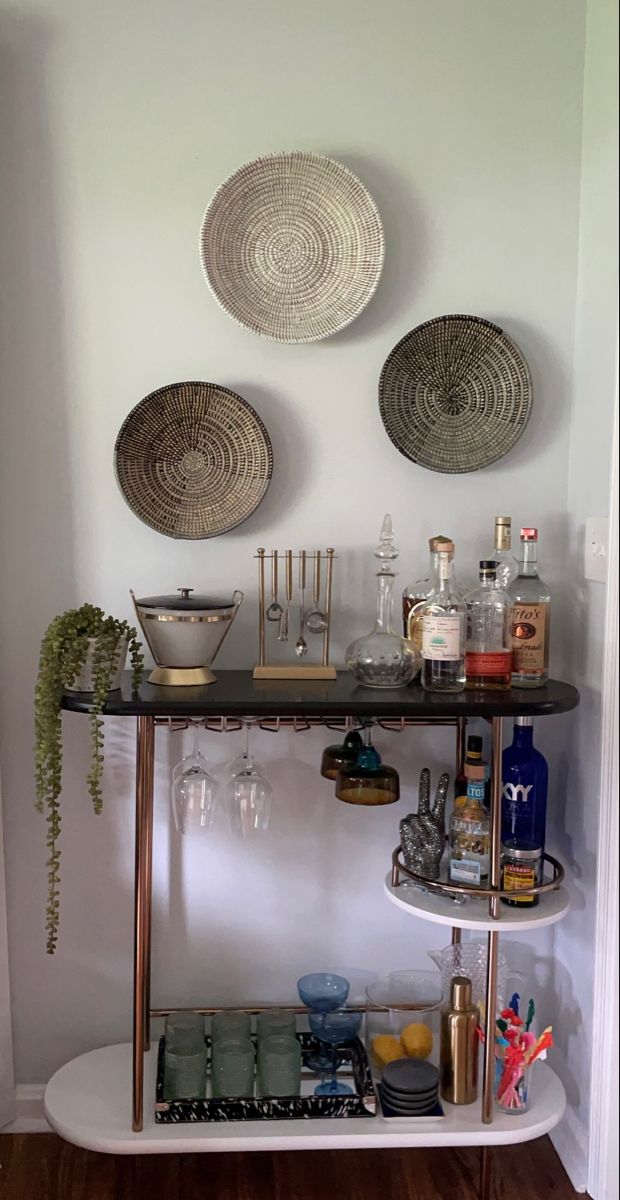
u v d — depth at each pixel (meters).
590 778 1.82
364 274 1.84
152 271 1.86
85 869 1.94
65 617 1.63
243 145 1.85
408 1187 1.78
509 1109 1.74
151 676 1.76
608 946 1.72
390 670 1.72
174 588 1.91
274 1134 1.67
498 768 1.65
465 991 1.78
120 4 1.82
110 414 1.87
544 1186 1.79
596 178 1.82
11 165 1.82
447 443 1.91
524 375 1.88
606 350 1.77
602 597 1.77
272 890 1.97
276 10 1.84
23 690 1.90
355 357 1.90
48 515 1.88
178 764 1.85
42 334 1.85
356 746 1.81
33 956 1.94
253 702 1.59
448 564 1.73
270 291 1.86
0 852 1.88
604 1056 1.73
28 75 1.81
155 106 1.83
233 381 1.89
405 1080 1.72
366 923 1.99
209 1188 1.76
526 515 1.96
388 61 1.86
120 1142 1.64
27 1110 1.94
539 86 1.88
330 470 1.92
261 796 1.74
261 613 1.84
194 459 1.87
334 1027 1.83
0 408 1.86
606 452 1.77
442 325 1.87
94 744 1.58
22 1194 1.74
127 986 1.97
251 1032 1.93
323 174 1.82
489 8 1.86
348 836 1.97
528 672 1.77
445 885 1.70
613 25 1.73
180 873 1.95
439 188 1.89
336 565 1.93
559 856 1.97
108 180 1.84
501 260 1.91
